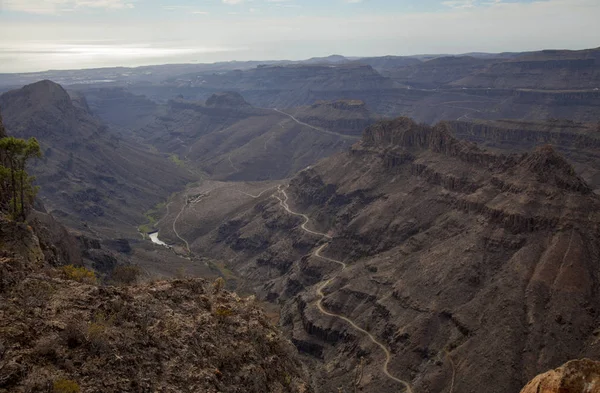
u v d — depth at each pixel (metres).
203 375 32.66
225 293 47.94
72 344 29.70
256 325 42.81
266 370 38.50
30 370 26.58
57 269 46.06
